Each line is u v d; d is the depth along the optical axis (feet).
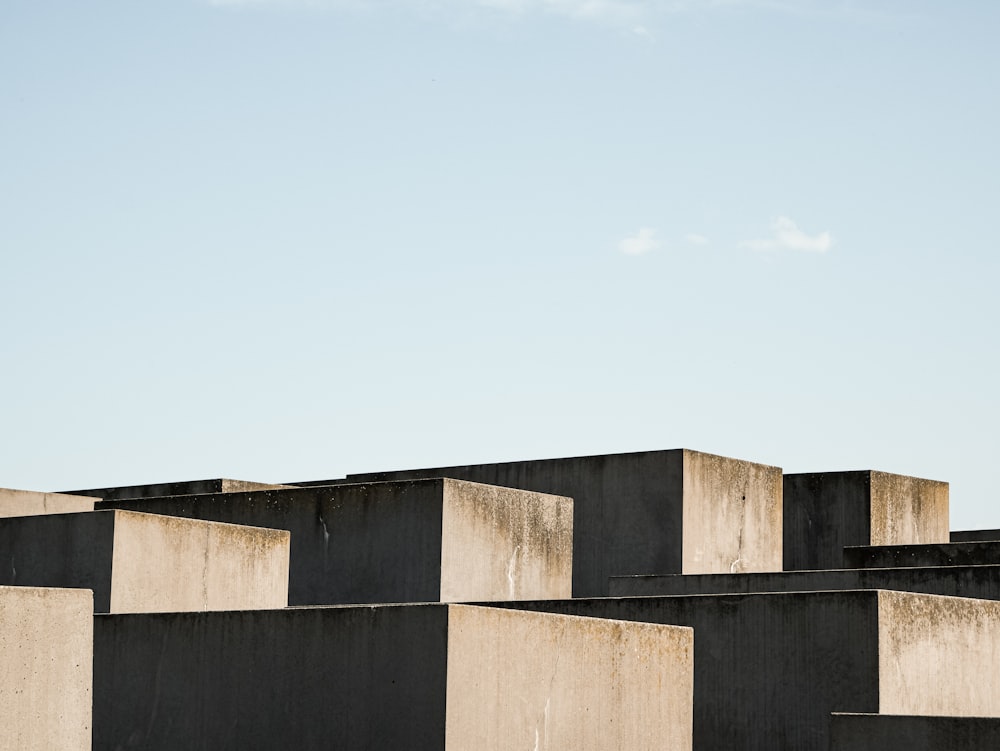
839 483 83.05
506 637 36.81
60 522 52.65
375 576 59.72
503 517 61.36
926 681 47.26
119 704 40.60
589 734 38.58
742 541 74.23
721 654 49.03
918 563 64.95
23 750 27.91
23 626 28.17
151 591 51.42
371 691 36.47
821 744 46.50
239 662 38.75
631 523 72.23
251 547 54.49
